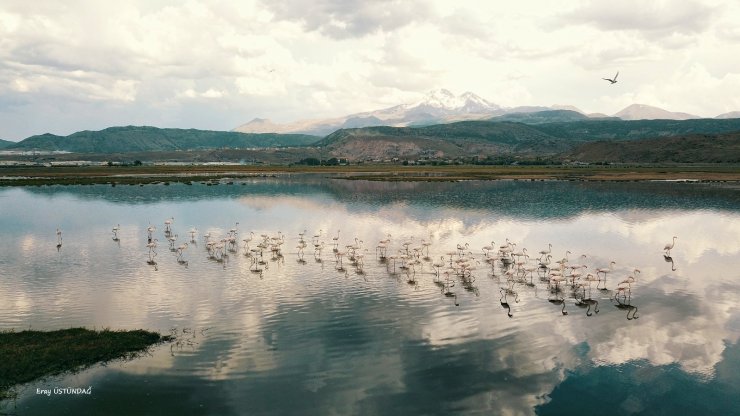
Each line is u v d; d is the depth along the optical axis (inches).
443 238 3070.9
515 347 1402.6
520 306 1752.0
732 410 1082.1
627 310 1712.6
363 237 3112.7
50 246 2819.9
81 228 3476.9
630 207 4522.6
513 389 1170.0
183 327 1529.3
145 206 4803.2
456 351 1371.8
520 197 5423.2
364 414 1055.6
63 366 1246.9
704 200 5024.6
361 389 1163.3
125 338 1412.4
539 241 2984.7
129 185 7209.6
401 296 1856.5
